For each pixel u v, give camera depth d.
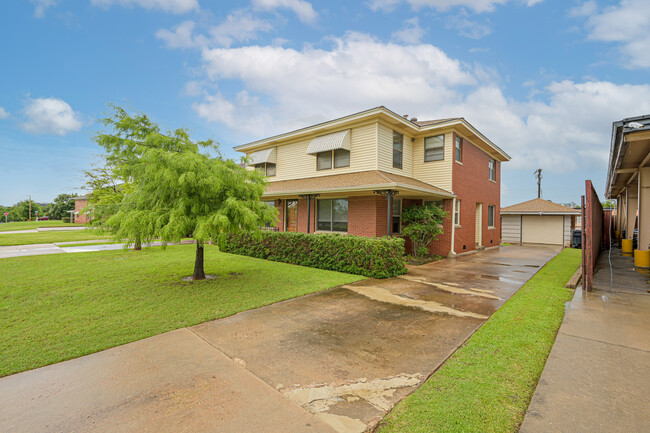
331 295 6.78
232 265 10.52
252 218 7.22
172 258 12.29
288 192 12.58
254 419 2.61
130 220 6.64
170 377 3.31
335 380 3.27
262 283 7.78
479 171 16.58
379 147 12.59
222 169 7.02
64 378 3.27
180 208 6.75
